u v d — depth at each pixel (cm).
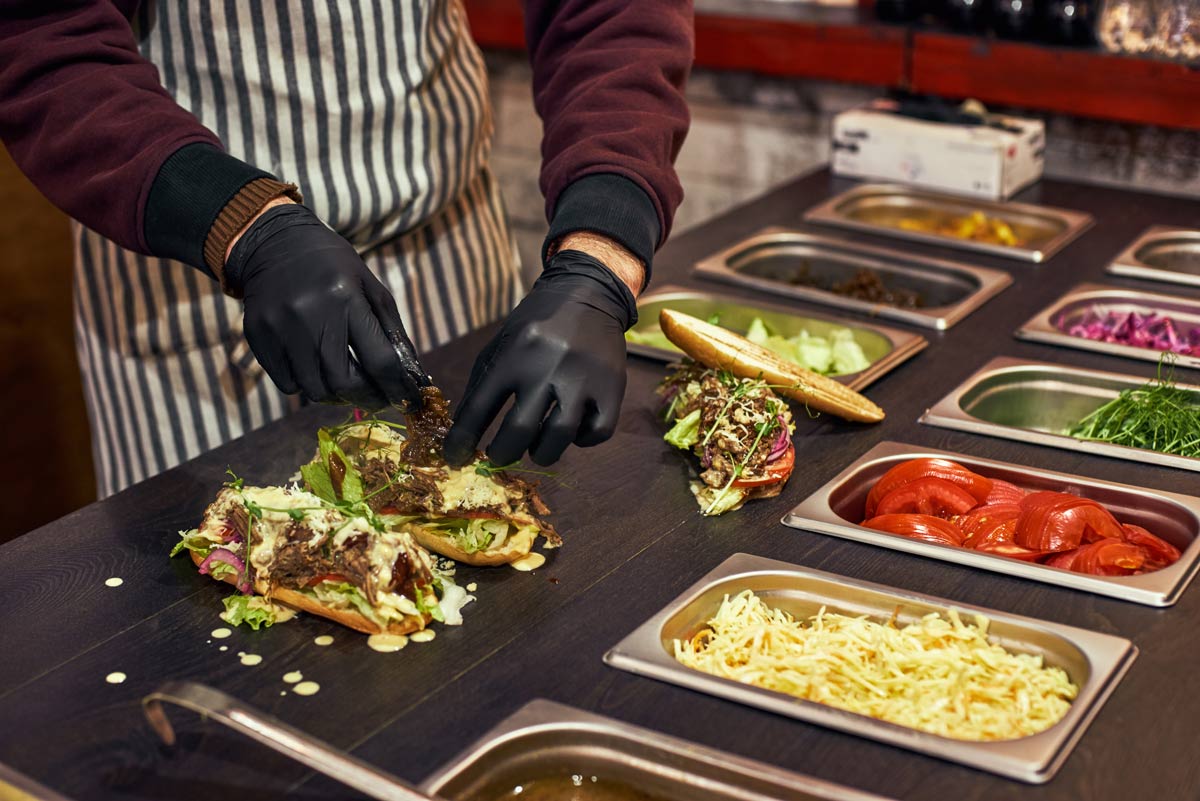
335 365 105
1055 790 80
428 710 89
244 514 104
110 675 94
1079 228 196
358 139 150
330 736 87
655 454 130
